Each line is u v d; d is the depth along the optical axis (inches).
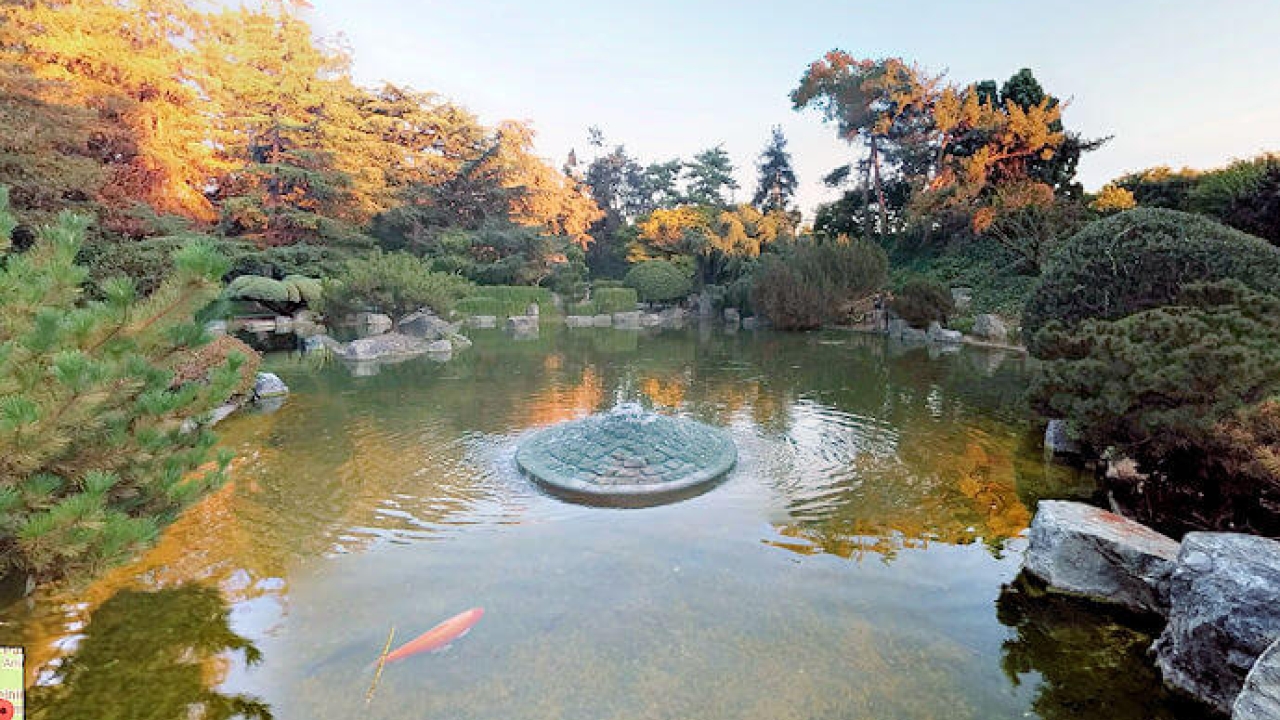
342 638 169.2
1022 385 528.1
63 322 136.6
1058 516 202.7
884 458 329.4
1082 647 163.9
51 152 666.2
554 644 165.3
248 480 300.8
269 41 1360.7
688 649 163.0
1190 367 208.2
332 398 497.0
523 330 1093.1
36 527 119.3
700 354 756.0
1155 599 176.9
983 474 302.0
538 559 215.8
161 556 219.6
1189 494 245.3
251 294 992.2
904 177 1392.7
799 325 1021.8
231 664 157.2
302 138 1311.5
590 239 1987.0
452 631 169.9
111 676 152.1
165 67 1032.2
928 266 1154.7
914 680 150.3
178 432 179.9
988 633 170.4
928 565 210.1
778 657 159.5
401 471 313.9
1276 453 191.6
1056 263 384.5
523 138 1824.6
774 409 449.7
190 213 1160.8
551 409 456.4
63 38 897.5
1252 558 146.6
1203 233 326.3
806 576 202.4
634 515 254.7
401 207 1429.6
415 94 1668.3
